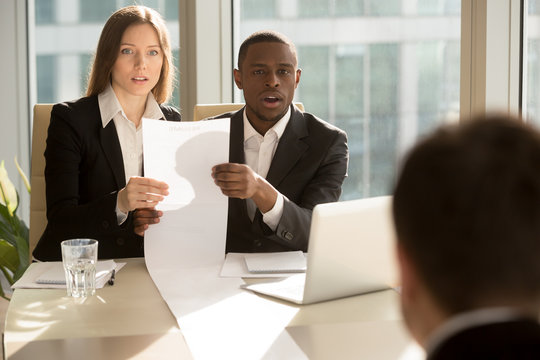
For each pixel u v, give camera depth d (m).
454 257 0.42
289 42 1.94
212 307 1.37
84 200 1.99
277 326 1.25
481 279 0.41
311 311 1.35
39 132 2.28
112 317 1.31
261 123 1.98
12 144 3.62
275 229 1.78
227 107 2.35
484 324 0.41
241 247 1.94
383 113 2.94
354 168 3.06
